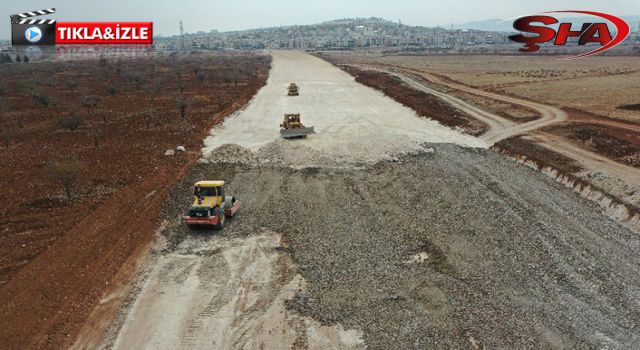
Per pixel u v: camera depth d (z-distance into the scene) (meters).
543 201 25.80
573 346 14.34
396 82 78.31
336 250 20.11
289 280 17.86
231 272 18.41
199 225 22.30
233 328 15.14
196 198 22.16
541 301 16.61
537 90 64.56
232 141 39.16
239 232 21.91
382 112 53.62
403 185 28.19
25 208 23.95
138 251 19.95
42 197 25.45
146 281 17.72
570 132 39.72
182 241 20.95
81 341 14.46
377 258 19.47
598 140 36.22
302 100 63.00
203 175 30.23
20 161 32.44
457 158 34.38
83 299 16.50
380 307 16.17
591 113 46.69
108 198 25.56
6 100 59.19
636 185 26.58
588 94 58.81
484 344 14.40
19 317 15.26
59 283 17.25
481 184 28.45
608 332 14.98
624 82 69.94
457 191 27.02
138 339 14.60
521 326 15.25
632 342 14.48
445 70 102.69
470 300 16.61
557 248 20.38
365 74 93.25
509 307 16.25
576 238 21.34
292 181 29.22
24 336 14.46
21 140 38.62
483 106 54.69
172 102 58.19
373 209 24.53
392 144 36.84
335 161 33.22
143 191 26.83
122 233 21.48
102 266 18.62
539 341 14.55
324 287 17.39
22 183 27.83
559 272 18.45
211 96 64.06
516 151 36.03
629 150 33.09
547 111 49.12
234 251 20.08
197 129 43.03
